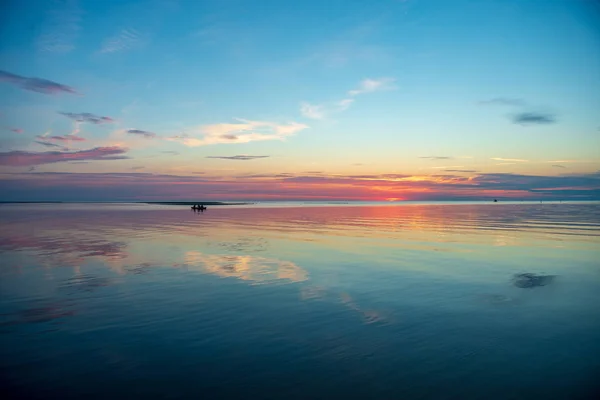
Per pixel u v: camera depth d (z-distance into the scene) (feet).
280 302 39.01
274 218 183.42
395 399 20.59
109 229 121.39
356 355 26.12
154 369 24.17
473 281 47.96
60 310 36.52
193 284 46.88
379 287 45.09
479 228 119.96
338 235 101.60
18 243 84.89
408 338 29.14
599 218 167.63
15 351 27.02
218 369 24.17
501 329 31.01
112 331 30.83
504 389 21.57
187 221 160.86
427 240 89.30
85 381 22.71
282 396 20.97
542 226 125.80
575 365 24.48
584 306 37.40
